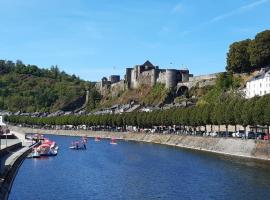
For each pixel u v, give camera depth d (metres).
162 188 109.38
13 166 138.12
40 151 192.75
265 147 161.00
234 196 98.25
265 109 168.38
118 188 110.38
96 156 191.12
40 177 128.62
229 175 124.12
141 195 101.88
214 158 165.75
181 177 124.88
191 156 177.12
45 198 99.06
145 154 192.75
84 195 102.31
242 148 175.00
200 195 100.25
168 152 199.12
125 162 164.38
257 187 106.69
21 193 104.31
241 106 186.62
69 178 126.56
